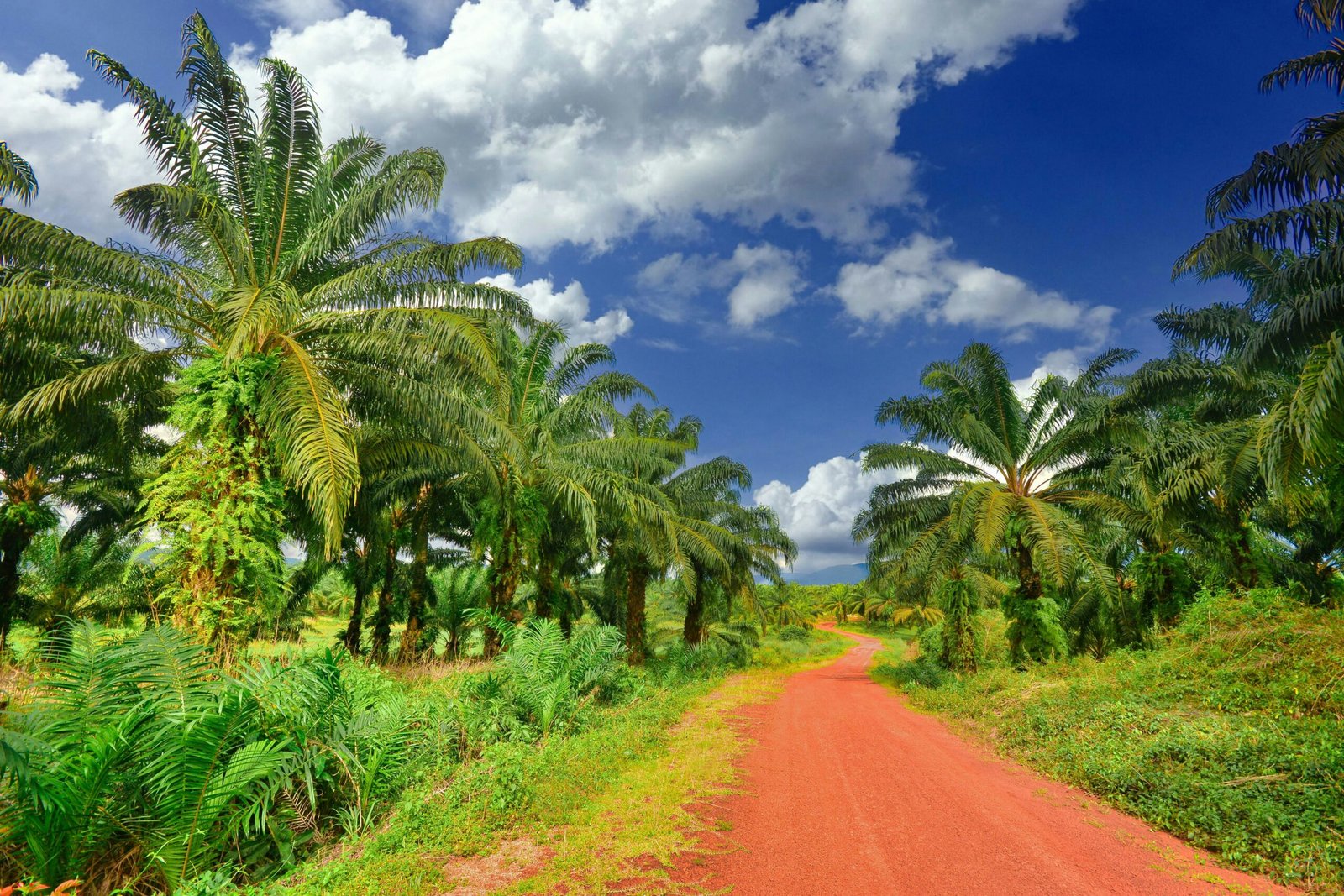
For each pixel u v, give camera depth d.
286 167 11.25
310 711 5.96
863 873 4.64
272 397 9.73
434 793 6.12
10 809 4.29
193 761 4.73
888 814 6.01
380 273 11.16
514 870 4.63
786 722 11.24
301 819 5.53
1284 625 8.83
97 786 4.49
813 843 5.23
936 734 10.47
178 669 5.39
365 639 22.66
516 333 16.83
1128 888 4.42
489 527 16.88
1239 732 6.93
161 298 10.59
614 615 31.06
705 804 6.19
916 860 4.89
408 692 10.86
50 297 8.82
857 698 15.56
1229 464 10.78
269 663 6.17
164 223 10.14
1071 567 14.90
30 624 19.69
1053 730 9.04
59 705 5.10
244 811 5.11
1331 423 6.71
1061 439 16.44
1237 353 10.55
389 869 4.47
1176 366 12.12
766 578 27.97
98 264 9.71
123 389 10.98
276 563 10.17
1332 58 8.08
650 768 7.59
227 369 9.67
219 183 11.16
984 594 25.98
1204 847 5.20
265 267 11.38
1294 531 16.12
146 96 10.23
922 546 18.30
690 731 10.11
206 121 10.65
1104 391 16.25
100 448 14.95
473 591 26.61
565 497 16.92
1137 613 17.84
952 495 18.83
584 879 4.44
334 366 11.30
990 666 18.34
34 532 17.48
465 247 11.48
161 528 9.62
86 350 12.68
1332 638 8.09
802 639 51.47
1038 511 15.89
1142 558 17.34
